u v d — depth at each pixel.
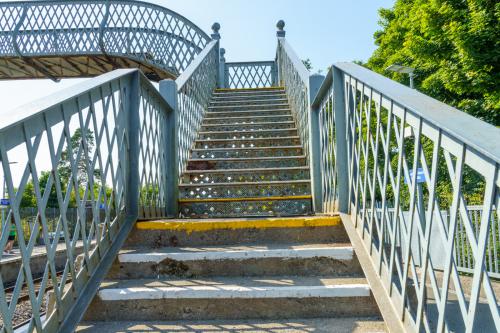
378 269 2.12
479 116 9.89
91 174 2.34
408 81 14.11
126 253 2.61
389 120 1.92
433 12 9.43
